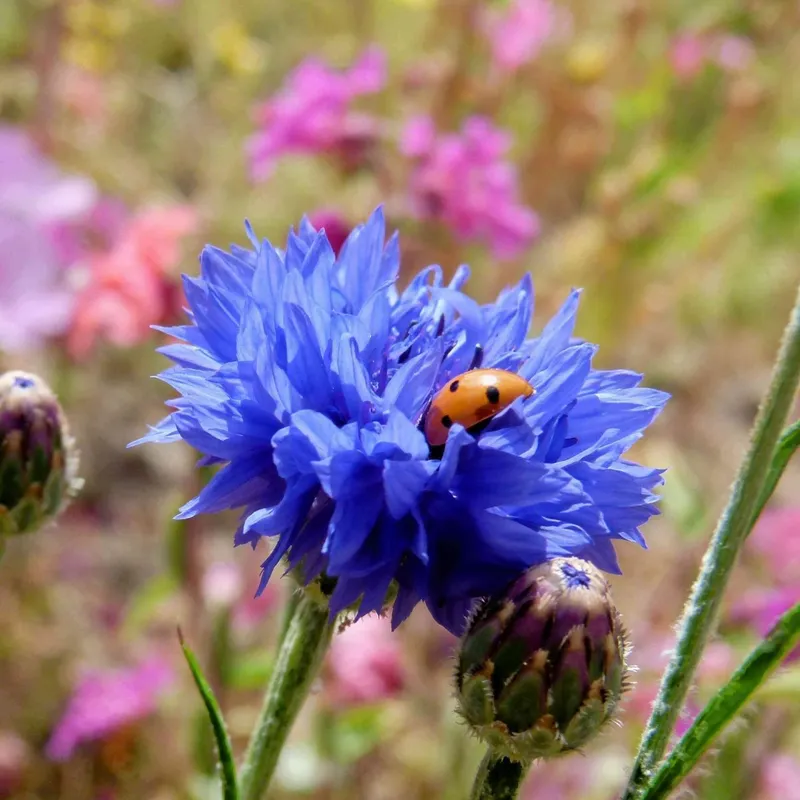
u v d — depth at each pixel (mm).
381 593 97
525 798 177
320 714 169
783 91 266
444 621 101
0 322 173
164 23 267
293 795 174
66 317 177
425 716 187
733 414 277
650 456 220
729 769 157
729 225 254
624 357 265
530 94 247
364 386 98
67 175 203
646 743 96
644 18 237
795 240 281
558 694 95
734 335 283
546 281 229
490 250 196
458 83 212
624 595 212
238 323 104
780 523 183
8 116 243
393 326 107
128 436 236
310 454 96
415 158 186
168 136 258
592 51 222
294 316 100
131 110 257
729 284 282
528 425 97
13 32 248
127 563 217
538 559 97
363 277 109
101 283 177
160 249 182
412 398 98
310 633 111
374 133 190
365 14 252
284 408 98
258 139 194
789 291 281
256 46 265
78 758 173
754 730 157
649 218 220
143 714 169
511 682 96
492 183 185
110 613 201
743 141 262
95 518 226
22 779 173
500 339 107
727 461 263
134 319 177
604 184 227
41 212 179
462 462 97
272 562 97
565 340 104
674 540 215
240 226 235
